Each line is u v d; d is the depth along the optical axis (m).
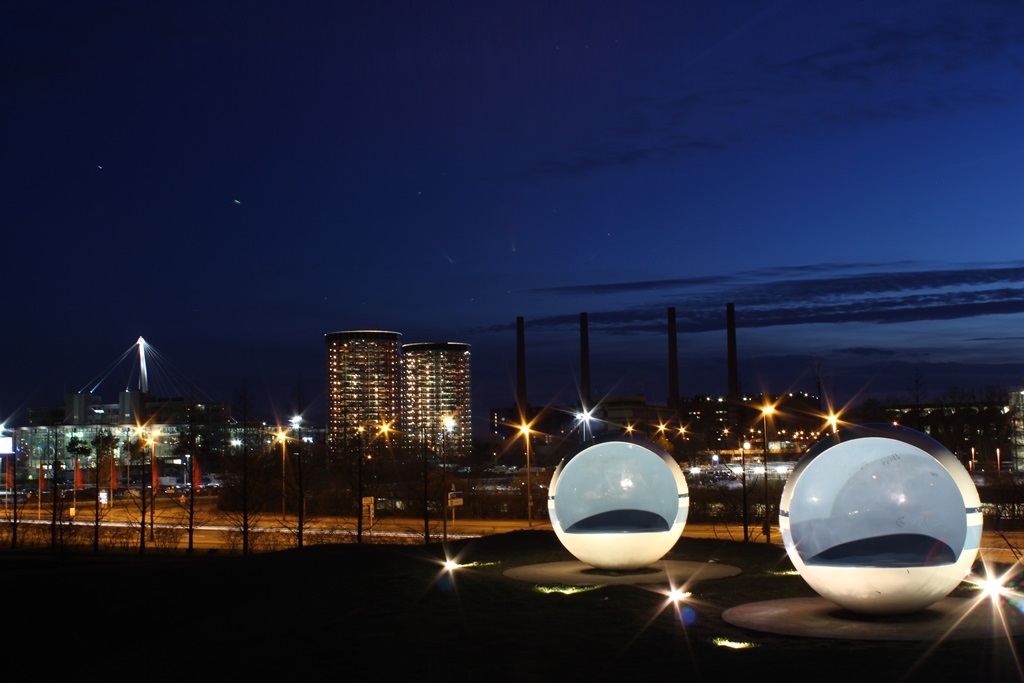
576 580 17.88
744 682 10.28
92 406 134.62
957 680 10.05
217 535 45.12
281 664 12.01
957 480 13.02
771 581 17.39
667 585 17.12
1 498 80.31
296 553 24.17
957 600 14.59
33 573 22.28
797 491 13.62
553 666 11.27
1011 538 31.09
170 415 122.06
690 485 50.16
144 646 15.60
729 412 115.62
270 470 57.94
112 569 22.72
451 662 11.59
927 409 68.25
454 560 21.33
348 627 14.07
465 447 131.62
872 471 13.41
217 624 16.64
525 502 50.25
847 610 13.70
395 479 74.12
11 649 16.19
